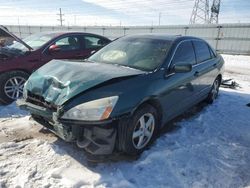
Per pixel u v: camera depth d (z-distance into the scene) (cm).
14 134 393
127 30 2847
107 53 442
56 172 297
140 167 320
